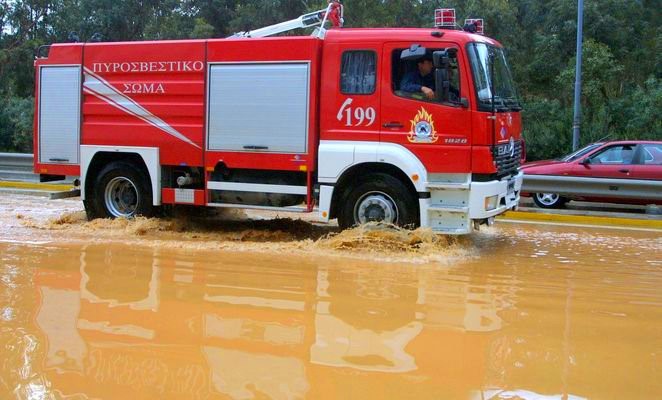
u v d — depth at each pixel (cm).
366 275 659
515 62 2575
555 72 2556
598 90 2161
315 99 838
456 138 781
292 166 852
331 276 651
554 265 725
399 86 802
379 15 2420
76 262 701
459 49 780
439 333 473
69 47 970
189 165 909
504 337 466
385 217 820
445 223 795
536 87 2633
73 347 436
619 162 1303
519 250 825
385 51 805
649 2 3064
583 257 779
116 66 942
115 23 3083
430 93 788
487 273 678
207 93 889
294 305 543
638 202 1239
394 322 498
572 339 463
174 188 934
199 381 381
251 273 660
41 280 616
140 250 778
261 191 876
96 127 962
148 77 926
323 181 828
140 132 934
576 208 1336
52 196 978
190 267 684
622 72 2372
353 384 378
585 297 581
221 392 366
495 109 798
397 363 412
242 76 870
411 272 677
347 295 576
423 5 2572
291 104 846
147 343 445
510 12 2522
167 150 920
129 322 491
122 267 679
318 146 846
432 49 790
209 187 902
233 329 477
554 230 1015
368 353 430
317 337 461
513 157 881
